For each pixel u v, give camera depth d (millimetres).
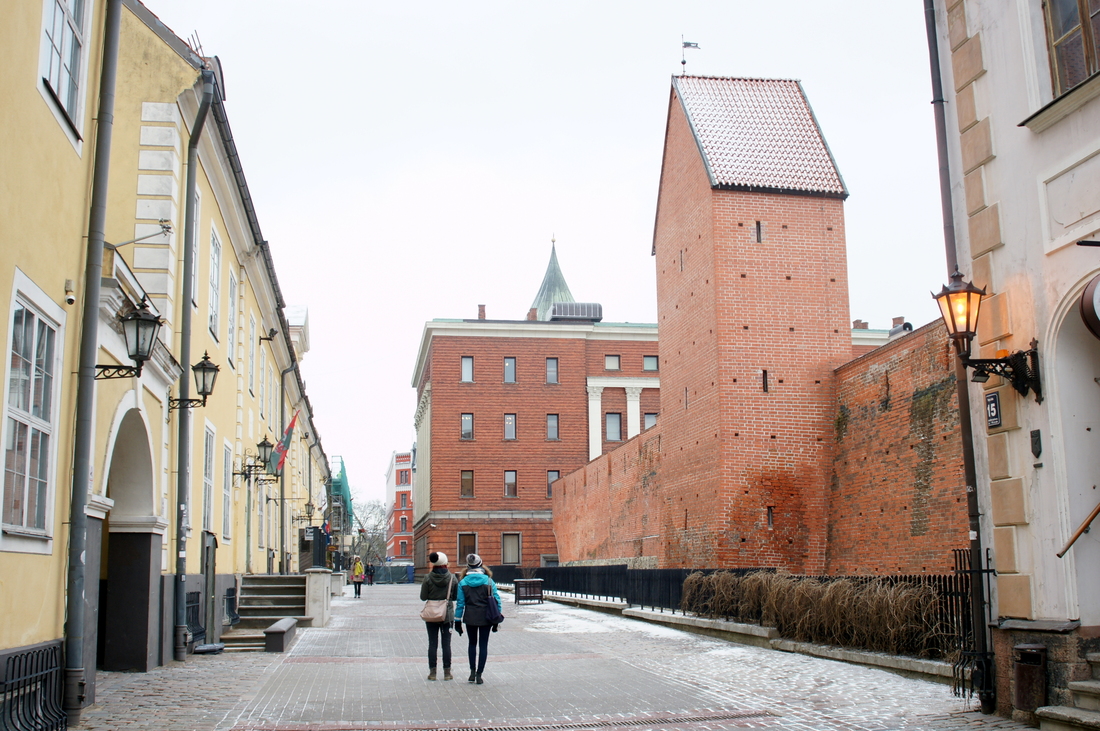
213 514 17797
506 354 58000
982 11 10016
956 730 8648
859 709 9820
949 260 10633
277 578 22172
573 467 57219
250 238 21625
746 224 25297
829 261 25406
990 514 9977
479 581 12234
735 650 15844
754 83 28266
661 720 9406
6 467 7684
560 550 52906
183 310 14312
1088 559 8656
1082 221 8633
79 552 9016
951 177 10758
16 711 7594
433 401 57000
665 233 29547
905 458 20594
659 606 23078
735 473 24031
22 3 7832
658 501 33594
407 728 9031
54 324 8859
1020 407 9297
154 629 13117
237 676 12547
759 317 24844
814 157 26328
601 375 58906
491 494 56312
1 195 7422
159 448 13352
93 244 9445
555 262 84062
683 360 27266
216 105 15164
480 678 12055
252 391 24047
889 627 12984
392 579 75875
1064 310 8773
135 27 14328
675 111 28484
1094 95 8469
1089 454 8812
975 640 9992
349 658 14930
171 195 14078
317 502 56000
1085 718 8023
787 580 16469
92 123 9875
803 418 24453
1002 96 9703
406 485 127688
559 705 10312
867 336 56375
